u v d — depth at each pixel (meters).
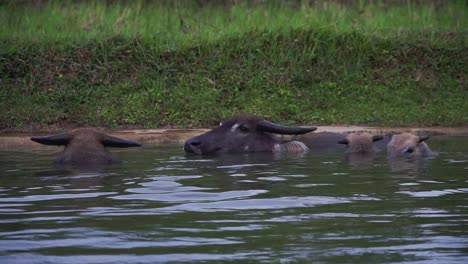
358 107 55.53
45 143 33.19
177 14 65.56
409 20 67.25
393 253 16.89
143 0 67.81
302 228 19.33
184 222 19.98
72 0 67.19
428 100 57.19
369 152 37.91
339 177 28.41
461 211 21.52
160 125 52.12
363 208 21.97
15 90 54.62
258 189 25.31
